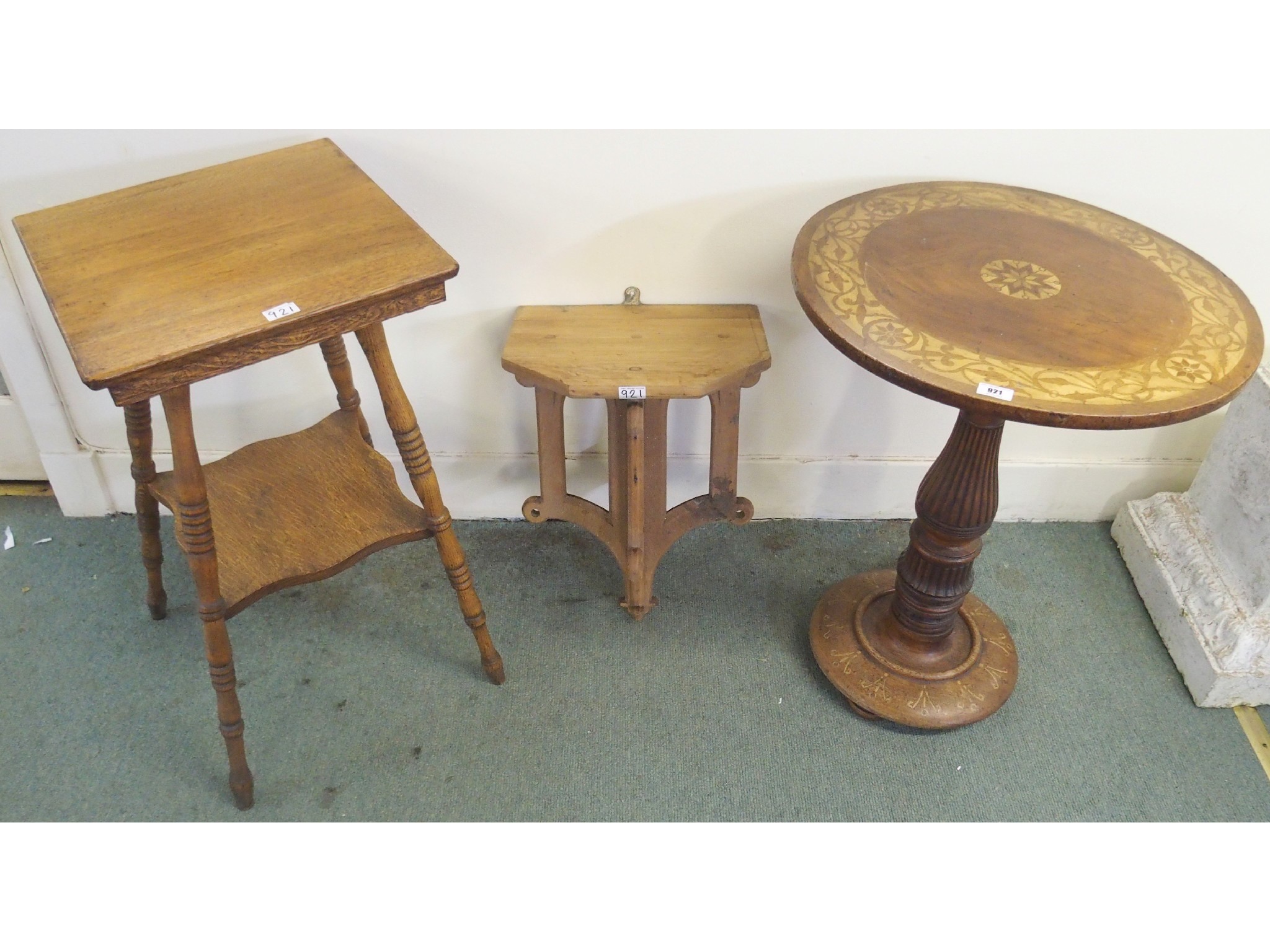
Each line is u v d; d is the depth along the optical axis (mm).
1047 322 1630
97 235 1613
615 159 1936
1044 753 2039
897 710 2037
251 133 1893
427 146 1913
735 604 2320
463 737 2043
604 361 1959
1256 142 1912
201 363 1408
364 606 2305
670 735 2053
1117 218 1912
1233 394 1501
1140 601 2355
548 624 2266
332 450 2062
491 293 2133
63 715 2068
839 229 1831
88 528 2480
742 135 1911
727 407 2064
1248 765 2023
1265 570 2057
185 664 2172
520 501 2504
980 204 1917
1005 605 2340
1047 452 2432
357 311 1502
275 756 2004
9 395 2414
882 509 2527
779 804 1940
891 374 1528
